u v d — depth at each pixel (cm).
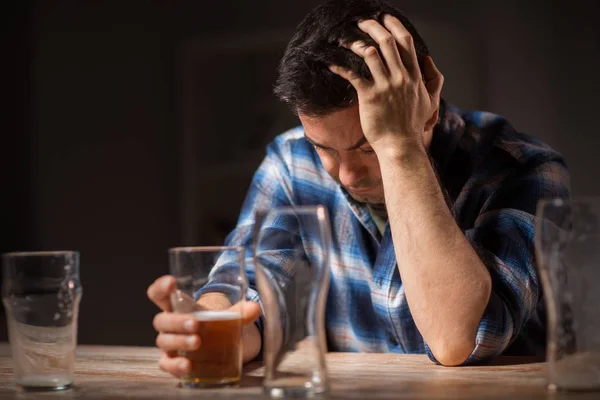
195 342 110
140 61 354
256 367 133
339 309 184
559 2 305
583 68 304
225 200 338
